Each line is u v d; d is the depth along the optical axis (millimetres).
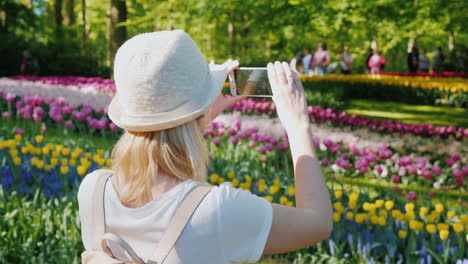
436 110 16062
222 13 16719
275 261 4121
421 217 4414
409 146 7773
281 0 15055
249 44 26609
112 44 19578
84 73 25266
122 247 1268
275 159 6543
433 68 24750
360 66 38219
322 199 1301
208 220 1226
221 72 1411
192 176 1310
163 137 1286
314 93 14156
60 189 4809
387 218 4164
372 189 6035
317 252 4062
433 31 20516
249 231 1228
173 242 1228
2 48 23016
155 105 1264
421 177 6398
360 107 16188
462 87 16797
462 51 23734
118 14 19406
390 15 15109
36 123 8922
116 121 1326
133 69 1275
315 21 15062
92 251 1334
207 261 1232
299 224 1254
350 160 6848
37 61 24109
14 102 10250
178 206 1254
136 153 1301
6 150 5777
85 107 8672
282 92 1404
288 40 24891
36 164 5004
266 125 7703
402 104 17203
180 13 16375
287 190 5086
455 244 3918
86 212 1391
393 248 3727
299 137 1356
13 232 3854
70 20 28000
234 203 1238
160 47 1275
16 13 26203
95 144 7609
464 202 5781
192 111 1277
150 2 18281
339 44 32781
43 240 3951
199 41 24703
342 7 14180
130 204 1335
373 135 8422
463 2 15672
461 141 8727
